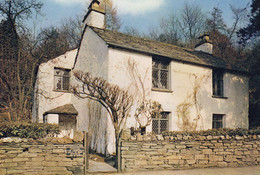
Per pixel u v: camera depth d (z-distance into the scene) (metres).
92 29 12.52
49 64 14.58
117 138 7.66
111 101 7.98
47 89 14.33
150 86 11.51
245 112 15.23
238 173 7.30
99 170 7.09
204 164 8.19
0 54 12.07
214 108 13.68
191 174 7.05
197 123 12.77
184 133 8.41
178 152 7.89
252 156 8.99
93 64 12.20
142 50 11.33
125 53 11.00
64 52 15.30
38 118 13.84
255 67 15.45
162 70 12.44
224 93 14.62
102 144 10.30
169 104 11.96
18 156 6.23
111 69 10.45
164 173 7.10
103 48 11.12
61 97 14.78
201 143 8.27
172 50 14.37
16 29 13.28
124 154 7.26
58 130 7.28
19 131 6.41
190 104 12.70
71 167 6.67
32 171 6.29
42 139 6.57
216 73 14.82
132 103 10.43
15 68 12.57
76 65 14.77
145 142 7.55
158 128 11.61
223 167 8.33
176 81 12.46
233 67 15.41
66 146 6.70
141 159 7.42
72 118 14.00
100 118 10.74
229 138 8.74
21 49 12.95
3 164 6.05
